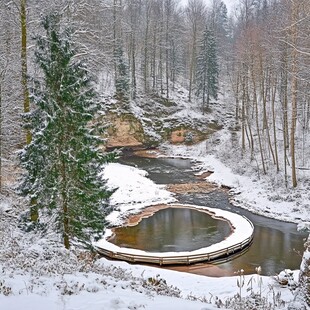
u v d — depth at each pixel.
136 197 29.48
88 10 22.45
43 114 11.95
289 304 7.86
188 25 69.44
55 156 11.78
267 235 21.98
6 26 18.50
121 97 53.81
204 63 57.59
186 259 17.62
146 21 60.72
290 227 23.39
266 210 26.56
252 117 46.62
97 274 9.20
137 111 54.91
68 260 10.58
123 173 35.44
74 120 11.66
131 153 50.50
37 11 18.11
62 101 11.63
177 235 21.73
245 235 21.14
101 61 24.91
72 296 6.44
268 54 35.38
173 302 6.75
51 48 11.59
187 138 53.81
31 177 12.16
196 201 29.61
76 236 12.62
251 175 34.88
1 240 11.44
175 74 66.31
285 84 33.31
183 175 38.66
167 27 63.19
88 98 11.95
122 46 55.72
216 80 60.59
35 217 13.34
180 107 58.47
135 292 7.43
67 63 11.62
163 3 66.94
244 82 41.94
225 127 55.84
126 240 20.97
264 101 36.25
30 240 12.41
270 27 37.59
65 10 19.72
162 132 54.81
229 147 46.41
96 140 12.05
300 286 8.06
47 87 11.78
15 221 15.09
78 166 11.73
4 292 6.14
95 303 6.11
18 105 18.83
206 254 17.94
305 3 22.84
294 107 27.98
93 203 12.38
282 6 34.50
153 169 41.34
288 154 37.16
